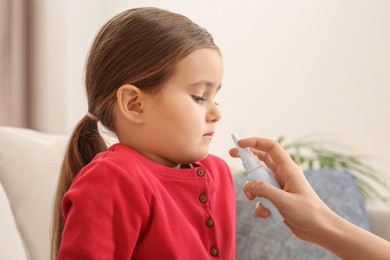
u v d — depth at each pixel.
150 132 0.71
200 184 0.75
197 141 0.71
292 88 2.32
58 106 2.14
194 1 2.41
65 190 0.85
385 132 2.20
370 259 0.70
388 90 2.19
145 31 0.71
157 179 0.72
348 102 2.25
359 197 1.35
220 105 2.40
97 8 2.37
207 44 0.72
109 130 0.78
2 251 1.08
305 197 0.73
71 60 2.23
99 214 0.65
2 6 1.92
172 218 0.70
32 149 1.31
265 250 1.28
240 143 0.78
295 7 2.30
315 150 2.10
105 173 0.67
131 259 0.69
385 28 2.19
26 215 1.24
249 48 2.36
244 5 2.36
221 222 0.80
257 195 0.73
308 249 1.27
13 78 1.97
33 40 2.05
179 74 0.69
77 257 0.65
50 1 2.10
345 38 2.25
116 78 0.72
